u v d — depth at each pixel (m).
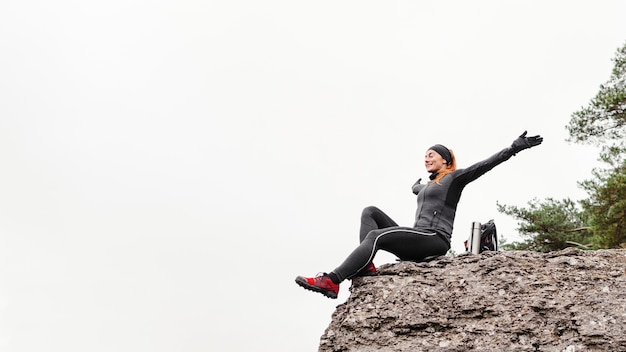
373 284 6.22
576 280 5.85
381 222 6.70
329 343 6.14
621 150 16.23
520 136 6.27
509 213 18.05
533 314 5.70
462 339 5.74
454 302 5.95
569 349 5.46
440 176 6.66
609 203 15.53
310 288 6.05
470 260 6.31
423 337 5.84
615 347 5.36
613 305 5.60
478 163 6.44
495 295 5.90
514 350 5.56
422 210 6.55
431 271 6.28
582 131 17.33
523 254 6.21
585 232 17.42
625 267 5.91
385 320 5.96
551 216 17.39
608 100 16.12
